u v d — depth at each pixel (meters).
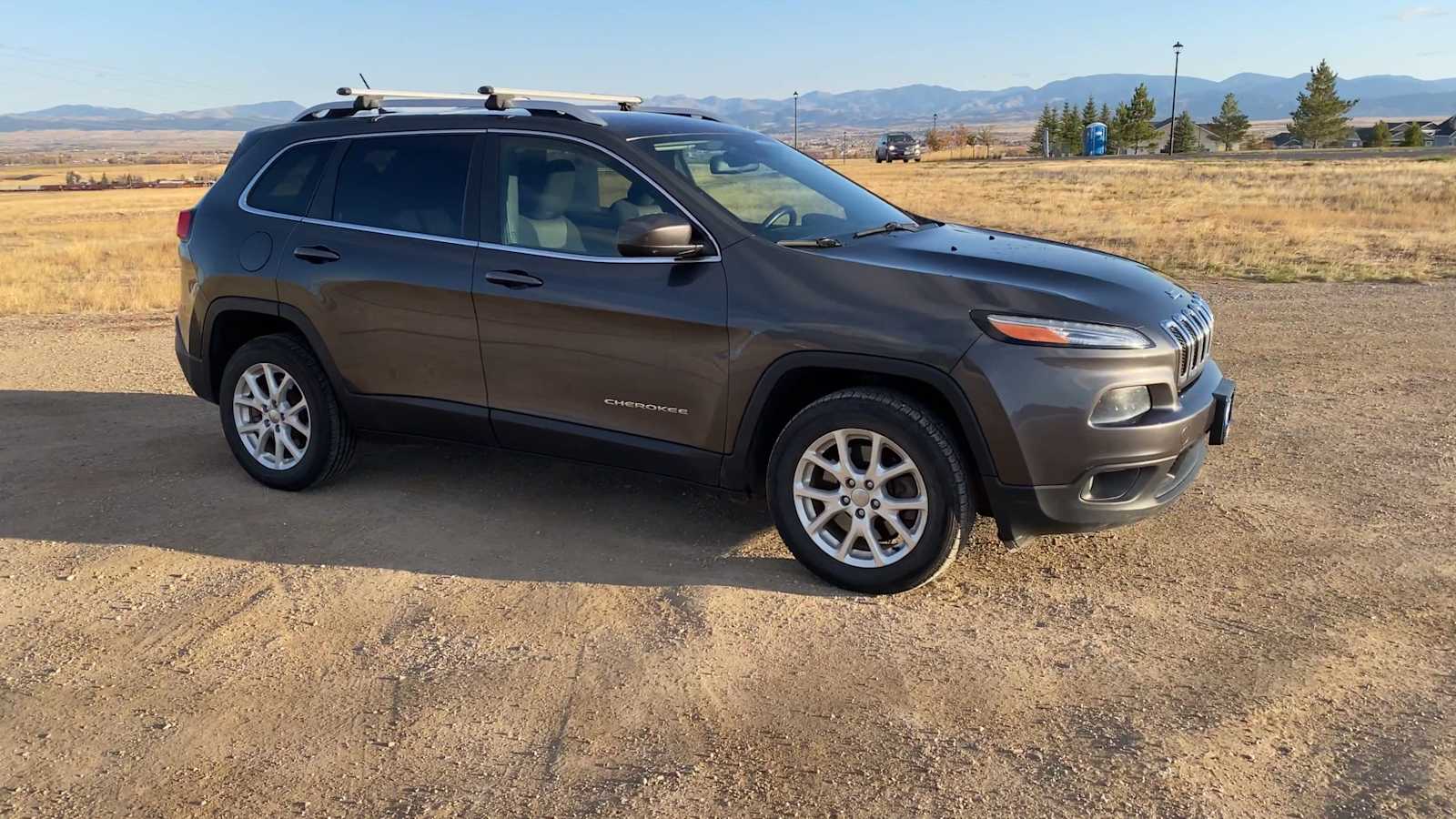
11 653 3.60
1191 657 3.46
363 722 3.14
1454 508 4.82
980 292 3.76
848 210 4.71
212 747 3.02
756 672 3.39
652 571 4.23
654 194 4.25
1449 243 15.45
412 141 4.86
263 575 4.23
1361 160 48.12
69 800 2.79
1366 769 2.80
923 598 3.95
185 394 7.46
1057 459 3.64
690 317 4.06
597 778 2.84
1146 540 4.52
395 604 3.95
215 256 5.24
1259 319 9.78
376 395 4.91
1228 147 108.81
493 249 4.52
